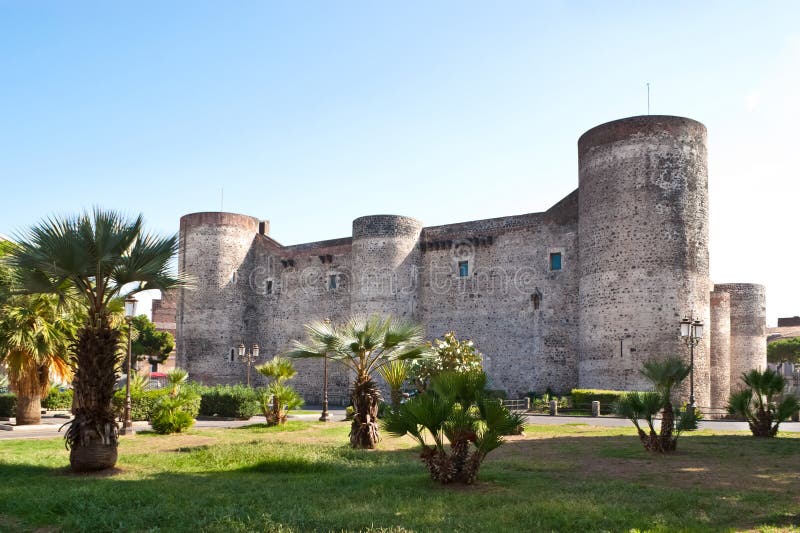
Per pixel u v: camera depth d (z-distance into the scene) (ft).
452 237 143.33
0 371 80.12
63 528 25.64
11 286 42.01
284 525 25.72
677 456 48.24
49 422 76.89
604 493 32.53
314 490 34.01
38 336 65.46
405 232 142.82
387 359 56.75
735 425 79.77
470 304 139.03
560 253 129.39
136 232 41.81
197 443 57.36
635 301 107.76
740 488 34.60
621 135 111.86
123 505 29.50
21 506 29.04
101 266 40.40
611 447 54.39
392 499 31.17
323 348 55.01
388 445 55.83
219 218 163.73
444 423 35.70
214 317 159.94
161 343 197.77
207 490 33.71
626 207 110.11
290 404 79.56
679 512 28.17
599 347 110.93
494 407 35.22
